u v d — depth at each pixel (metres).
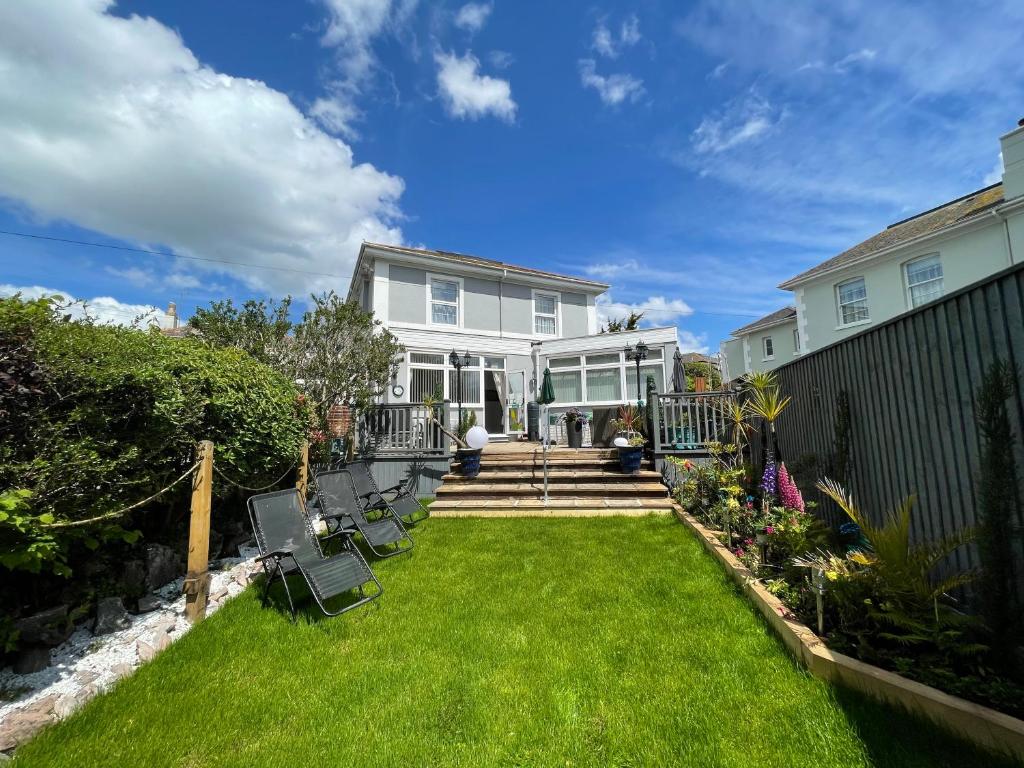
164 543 4.92
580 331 17.28
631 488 7.72
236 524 5.92
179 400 4.28
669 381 13.43
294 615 3.79
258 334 8.90
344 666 3.09
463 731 2.43
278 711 2.63
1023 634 2.42
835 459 4.77
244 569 5.08
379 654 3.24
